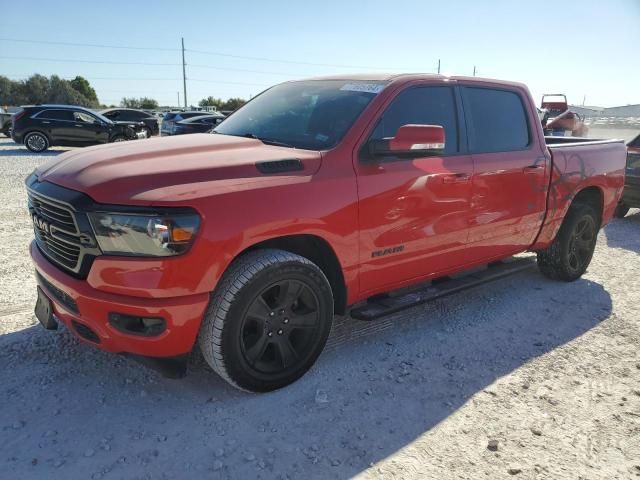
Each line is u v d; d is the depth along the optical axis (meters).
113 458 2.61
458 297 4.96
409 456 2.73
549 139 6.54
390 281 3.75
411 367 3.61
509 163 4.37
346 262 3.38
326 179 3.19
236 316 2.93
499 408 3.18
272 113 4.03
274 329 3.16
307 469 2.60
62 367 3.40
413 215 3.67
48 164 3.44
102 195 2.71
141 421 2.91
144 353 2.81
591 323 4.47
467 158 4.07
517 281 5.49
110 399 3.09
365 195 3.36
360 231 3.38
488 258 4.53
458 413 3.11
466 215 4.07
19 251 5.78
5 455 2.59
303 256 3.46
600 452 2.82
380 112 3.56
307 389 3.29
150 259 2.66
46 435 2.75
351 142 3.39
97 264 2.72
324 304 3.32
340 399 3.20
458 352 3.86
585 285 5.45
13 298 4.44
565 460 2.74
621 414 3.16
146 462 2.59
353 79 4.03
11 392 3.10
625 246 7.16
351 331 4.12
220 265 2.79
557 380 3.52
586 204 5.39
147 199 2.64
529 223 4.72
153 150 3.19
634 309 4.82
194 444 2.74
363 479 2.55
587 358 3.84
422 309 4.62
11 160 15.26
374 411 3.09
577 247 5.46
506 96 4.59
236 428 2.88
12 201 8.62
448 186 3.86
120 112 25.31
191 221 2.67
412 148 3.32
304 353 3.33
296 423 2.95
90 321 2.83
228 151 3.27
